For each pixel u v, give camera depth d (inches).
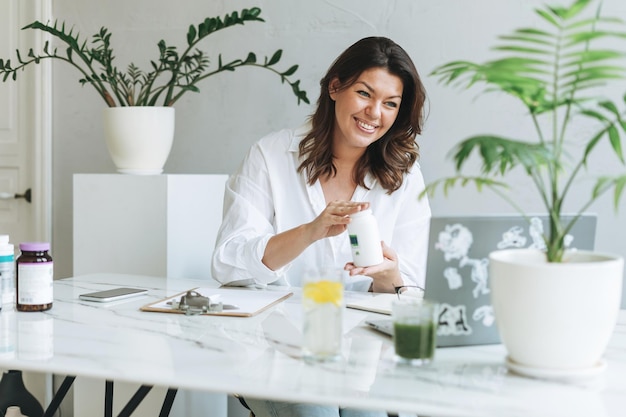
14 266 67.4
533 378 43.4
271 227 83.6
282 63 109.3
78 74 118.8
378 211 83.7
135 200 98.3
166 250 97.0
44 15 119.0
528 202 101.0
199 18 112.7
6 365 45.8
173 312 61.2
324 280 46.3
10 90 122.9
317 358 46.4
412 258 84.1
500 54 100.6
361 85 76.3
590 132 98.3
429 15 102.9
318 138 81.7
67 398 118.6
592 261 45.8
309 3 107.6
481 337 50.8
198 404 90.0
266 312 62.3
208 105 113.0
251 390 40.5
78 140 119.3
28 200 122.8
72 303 65.2
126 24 115.9
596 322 42.2
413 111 80.4
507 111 101.0
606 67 40.5
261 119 111.0
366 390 40.6
